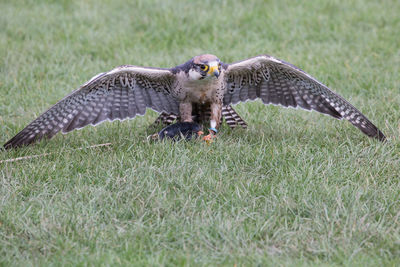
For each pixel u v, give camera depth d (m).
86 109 11.38
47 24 19.00
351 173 10.16
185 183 9.67
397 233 8.21
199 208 8.95
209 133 11.66
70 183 9.84
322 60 16.08
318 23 18.67
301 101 12.05
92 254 7.84
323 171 10.12
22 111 13.62
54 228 8.30
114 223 8.66
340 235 8.30
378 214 8.82
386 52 16.75
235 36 17.92
